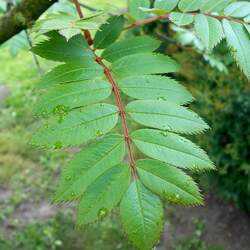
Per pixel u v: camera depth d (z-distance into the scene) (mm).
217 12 264
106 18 276
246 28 253
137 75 237
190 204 191
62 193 195
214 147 970
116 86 230
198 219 1052
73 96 223
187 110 216
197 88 961
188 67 932
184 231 1030
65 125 209
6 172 1203
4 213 1095
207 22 258
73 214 1062
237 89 940
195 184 194
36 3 306
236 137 945
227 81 941
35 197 1138
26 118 1384
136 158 202
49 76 237
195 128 211
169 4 282
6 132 1337
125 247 961
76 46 259
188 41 592
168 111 215
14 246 1005
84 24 234
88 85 229
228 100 946
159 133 207
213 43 250
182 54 897
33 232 1023
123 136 207
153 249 186
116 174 197
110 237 984
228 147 952
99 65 245
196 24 258
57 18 250
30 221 1071
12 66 1619
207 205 1073
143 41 265
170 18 264
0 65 1631
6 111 1422
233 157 947
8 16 314
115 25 277
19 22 311
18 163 1231
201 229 1035
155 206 190
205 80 954
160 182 194
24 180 1186
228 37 251
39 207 1112
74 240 1002
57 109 216
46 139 205
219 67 613
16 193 1146
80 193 194
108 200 193
